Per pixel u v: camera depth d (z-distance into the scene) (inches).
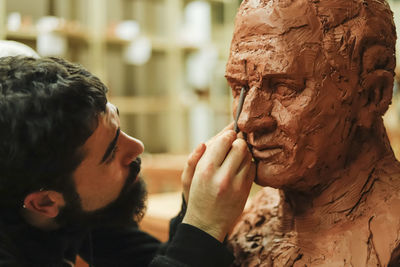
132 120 128.3
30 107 28.8
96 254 48.4
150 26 126.4
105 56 113.6
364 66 30.1
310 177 31.4
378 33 30.2
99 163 33.8
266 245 35.1
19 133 28.7
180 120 121.7
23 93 29.0
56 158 30.0
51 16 108.3
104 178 35.0
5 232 32.5
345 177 32.2
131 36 111.6
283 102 29.7
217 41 127.6
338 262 29.5
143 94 127.4
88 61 112.2
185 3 123.6
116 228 47.6
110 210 38.7
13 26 93.4
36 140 28.8
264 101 30.0
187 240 30.8
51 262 36.7
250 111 29.9
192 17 123.1
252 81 30.4
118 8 120.6
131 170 38.9
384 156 32.9
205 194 31.1
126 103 116.9
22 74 29.9
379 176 31.6
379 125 33.3
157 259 31.9
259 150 31.3
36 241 35.8
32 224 35.5
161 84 129.4
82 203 35.3
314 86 29.0
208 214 31.0
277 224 35.9
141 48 115.1
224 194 30.8
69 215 35.1
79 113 30.1
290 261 32.2
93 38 106.8
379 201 30.4
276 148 30.6
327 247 30.9
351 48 29.3
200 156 33.9
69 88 29.9
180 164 83.0
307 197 33.7
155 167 78.8
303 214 33.8
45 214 33.8
